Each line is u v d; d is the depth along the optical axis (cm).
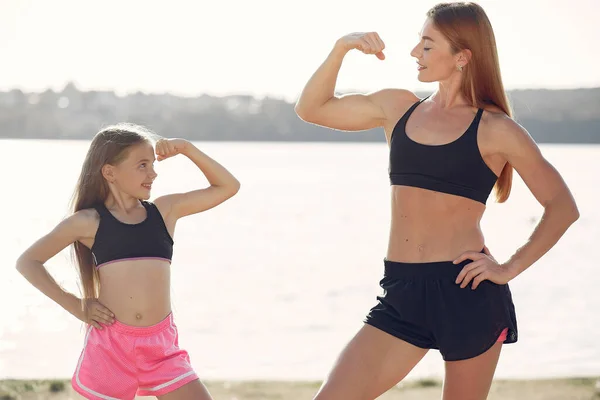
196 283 1337
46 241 340
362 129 362
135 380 343
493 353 322
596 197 3134
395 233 333
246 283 1345
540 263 1584
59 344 834
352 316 1083
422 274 323
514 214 2642
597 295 1239
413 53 335
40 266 338
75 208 357
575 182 3938
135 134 357
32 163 4731
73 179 3522
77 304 341
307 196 3272
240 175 4672
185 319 1041
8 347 813
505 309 324
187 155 369
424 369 737
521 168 320
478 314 317
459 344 317
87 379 340
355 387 318
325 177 4609
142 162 353
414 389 578
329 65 350
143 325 342
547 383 591
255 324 1014
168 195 370
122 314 342
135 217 353
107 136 354
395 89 355
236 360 813
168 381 341
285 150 10419
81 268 352
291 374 743
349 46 346
